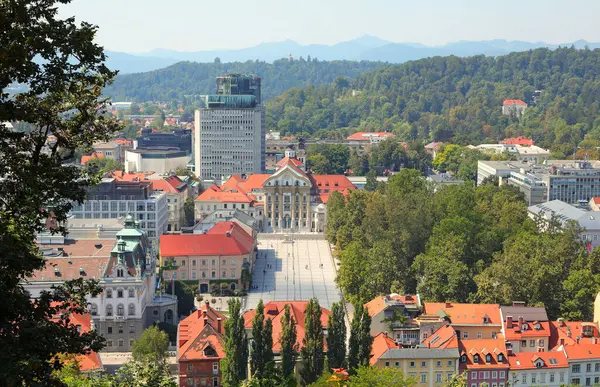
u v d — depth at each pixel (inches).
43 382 5821.9
